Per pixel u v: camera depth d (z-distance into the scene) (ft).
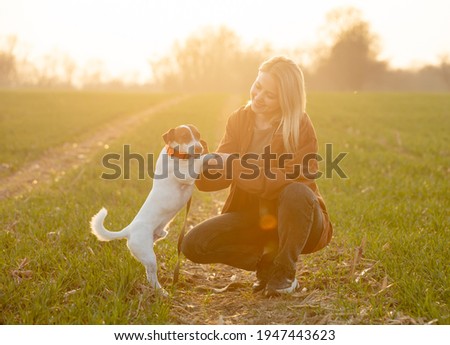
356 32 450.30
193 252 21.77
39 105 196.24
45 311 19.02
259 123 22.20
